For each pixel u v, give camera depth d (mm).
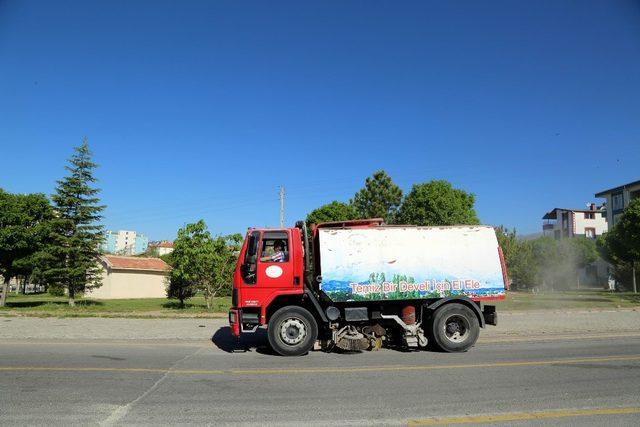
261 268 11055
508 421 5766
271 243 11336
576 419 5832
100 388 7371
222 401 6668
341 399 6777
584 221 72000
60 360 9766
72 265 28859
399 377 8219
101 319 18281
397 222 40688
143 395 6977
